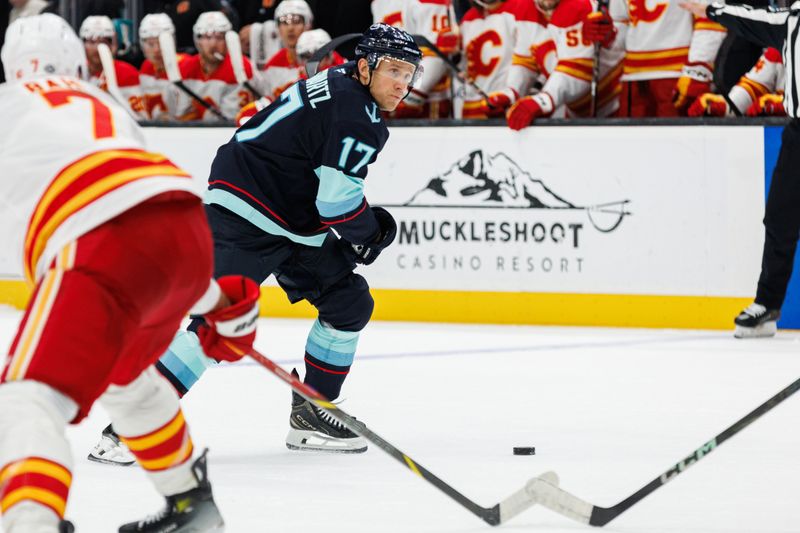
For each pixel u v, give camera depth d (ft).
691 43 66.39
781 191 61.52
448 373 53.57
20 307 77.82
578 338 63.72
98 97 24.08
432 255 69.97
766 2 66.39
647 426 42.34
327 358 39.37
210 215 38.24
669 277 66.59
